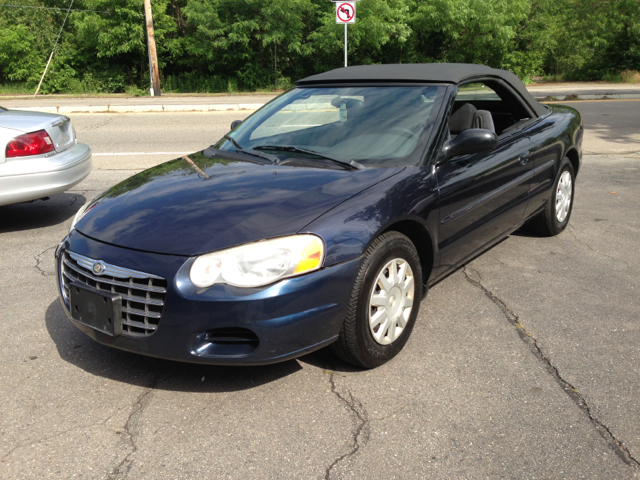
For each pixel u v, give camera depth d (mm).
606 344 3125
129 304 2547
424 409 2557
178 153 9180
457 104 3793
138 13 24844
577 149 5020
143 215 2764
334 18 24234
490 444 2314
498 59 27047
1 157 4961
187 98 21312
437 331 3303
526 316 3482
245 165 3285
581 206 6000
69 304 2840
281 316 2441
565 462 2203
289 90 4199
